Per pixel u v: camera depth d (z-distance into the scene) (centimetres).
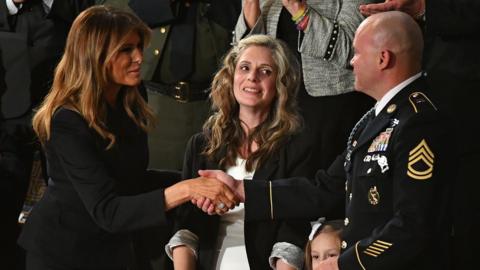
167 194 1240
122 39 1241
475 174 1459
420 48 1087
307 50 1478
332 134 1502
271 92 1345
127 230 1229
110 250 1278
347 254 1059
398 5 1419
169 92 1681
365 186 1075
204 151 1360
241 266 1305
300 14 1477
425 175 1017
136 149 1304
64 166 1234
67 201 1252
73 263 1251
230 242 1323
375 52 1083
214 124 1364
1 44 1788
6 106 1780
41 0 1814
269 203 1278
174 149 1686
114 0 1756
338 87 1491
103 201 1223
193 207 1331
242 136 1355
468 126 1455
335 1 1502
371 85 1101
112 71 1254
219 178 1273
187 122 1681
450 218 1053
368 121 1125
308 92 1495
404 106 1066
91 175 1224
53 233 1250
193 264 1316
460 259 1471
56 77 1261
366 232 1070
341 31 1471
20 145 1773
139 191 1337
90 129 1244
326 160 1505
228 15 1708
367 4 1471
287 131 1342
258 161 1327
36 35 1800
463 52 1454
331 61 1477
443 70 1464
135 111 1323
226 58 1376
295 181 1299
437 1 1447
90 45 1235
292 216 1284
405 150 1033
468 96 1454
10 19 1809
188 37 1677
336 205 1288
